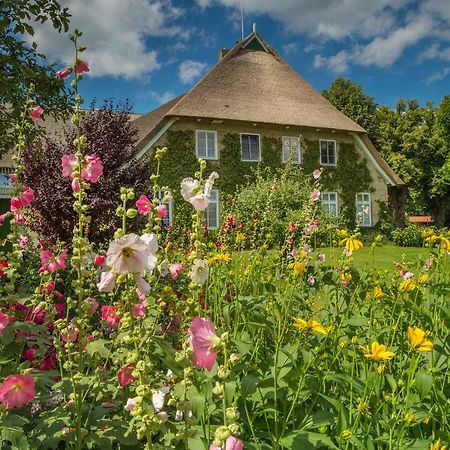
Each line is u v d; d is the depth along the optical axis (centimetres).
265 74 2434
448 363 250
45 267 242
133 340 166
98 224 868
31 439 175
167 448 158
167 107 2489
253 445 191
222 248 357
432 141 3575
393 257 902
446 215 3831
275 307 293
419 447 199
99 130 968
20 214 255
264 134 2233
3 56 657
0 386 157
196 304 215
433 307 305
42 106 712
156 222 220
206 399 187
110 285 166
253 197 1563
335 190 2381
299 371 214
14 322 203
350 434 189
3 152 687
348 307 305
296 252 373
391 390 252
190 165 2064
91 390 198
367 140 2498
